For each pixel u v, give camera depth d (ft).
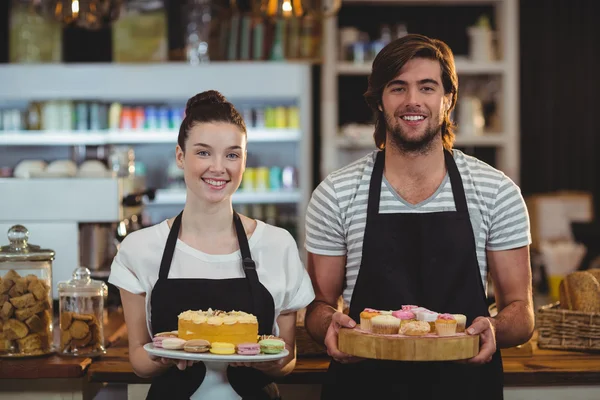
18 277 9.03
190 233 7.60
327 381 8.05
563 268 22.31
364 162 8.16
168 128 21.45
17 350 8.95
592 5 25.25
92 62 23.30
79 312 9.18
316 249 8.18
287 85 21.21
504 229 7.87
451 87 7.84
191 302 7.41
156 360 7.09
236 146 7.29
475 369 7.68
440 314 7.20
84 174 12.39
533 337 10.46
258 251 7.62
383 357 6.84
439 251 7.80
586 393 8.84
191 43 21.70
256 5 14.46
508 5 23.47
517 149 23.66
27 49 21.26
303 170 21.39
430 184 7.91
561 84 25.40
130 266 7.59
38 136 21.06
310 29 21.67
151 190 13.43
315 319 7.89
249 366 7.09
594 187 25.66
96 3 13.47
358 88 24.84
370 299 7.91
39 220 11.89
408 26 24.88
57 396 8.74
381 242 7.87
